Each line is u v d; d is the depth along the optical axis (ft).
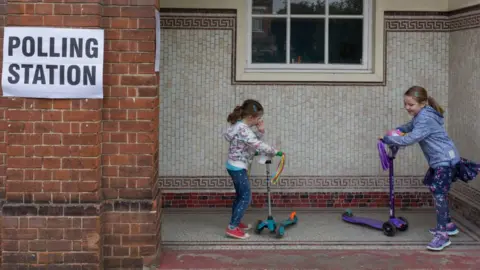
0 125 17.84
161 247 19.38
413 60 25.35
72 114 16.89
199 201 25.52
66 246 17.01
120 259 17.54
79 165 16.97
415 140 19.83
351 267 18.19
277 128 25.36
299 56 25.64
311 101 25.34
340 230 22.34
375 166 25.59
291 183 25.53
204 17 24.94
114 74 17.29
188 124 25.31
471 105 23.26
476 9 22.63
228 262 18.58
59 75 16.80
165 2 24.82
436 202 20.18
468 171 20.25
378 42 25.08
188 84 25.18
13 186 16.99
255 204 25.48
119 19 17.19
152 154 17.49
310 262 18.63
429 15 25.27
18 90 16.78
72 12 16.79
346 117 25.40
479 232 22.00
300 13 25.53
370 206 25.64
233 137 20.75
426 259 18.98
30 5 16.72
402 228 21.98
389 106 25.41
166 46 25.02
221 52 25.08
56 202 17.04
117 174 17.46
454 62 24.82
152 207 17.51
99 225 17.07
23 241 16.98
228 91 25.21
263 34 25.48
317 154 25.48
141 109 17.39
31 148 16.93
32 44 16.74
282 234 21.20
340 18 25.53
